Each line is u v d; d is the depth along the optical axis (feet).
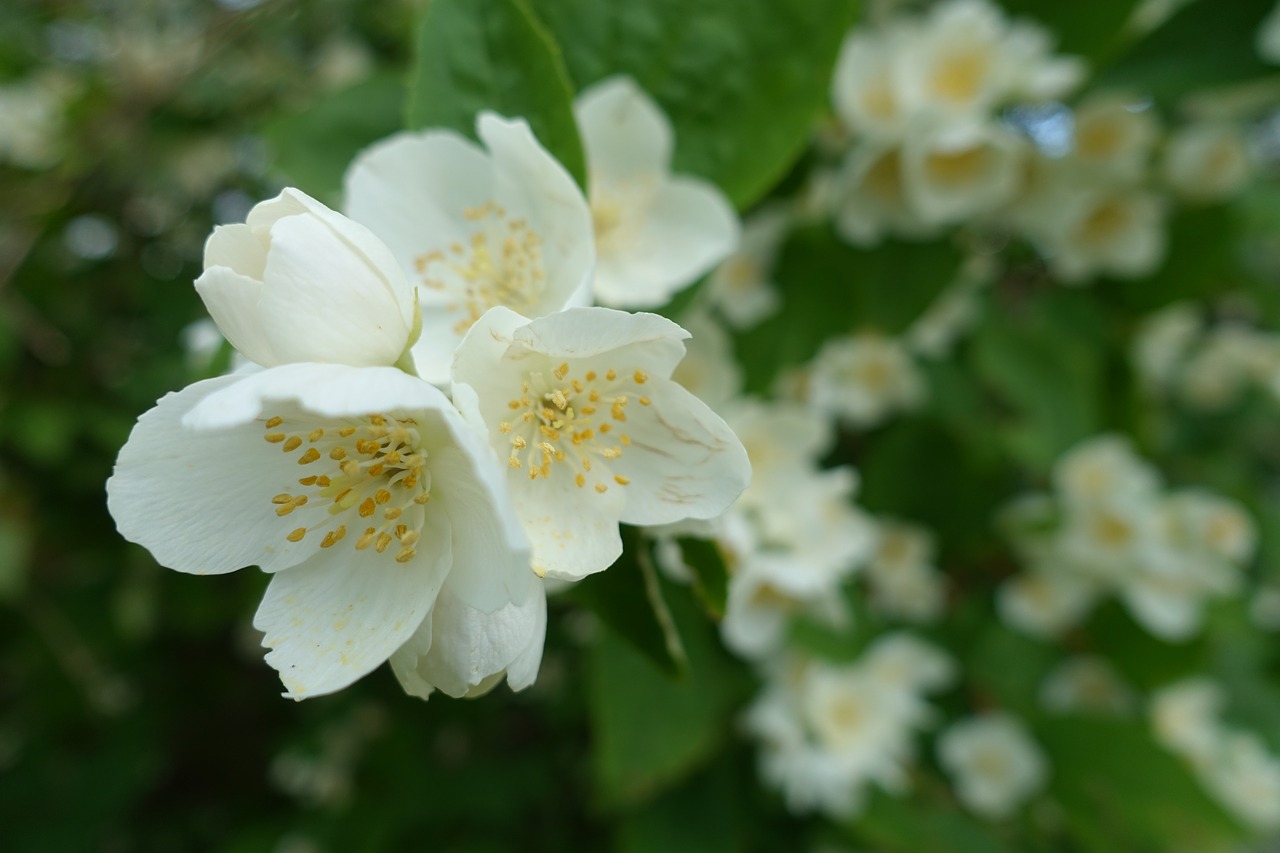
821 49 0.39
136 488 0.28
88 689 0.91
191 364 0.39
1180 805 0.64
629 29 0.39
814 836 0.68
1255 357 0.85
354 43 0.86
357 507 0.30
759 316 0.53
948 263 0.57
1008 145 0.52
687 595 0.38
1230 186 0.64
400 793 0.87
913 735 0.73
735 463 0.29
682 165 0.40
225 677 1.02
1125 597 0.71
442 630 0.28
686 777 0.66
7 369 0.81
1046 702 0.74
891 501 0.70
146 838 1.05
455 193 0.33
